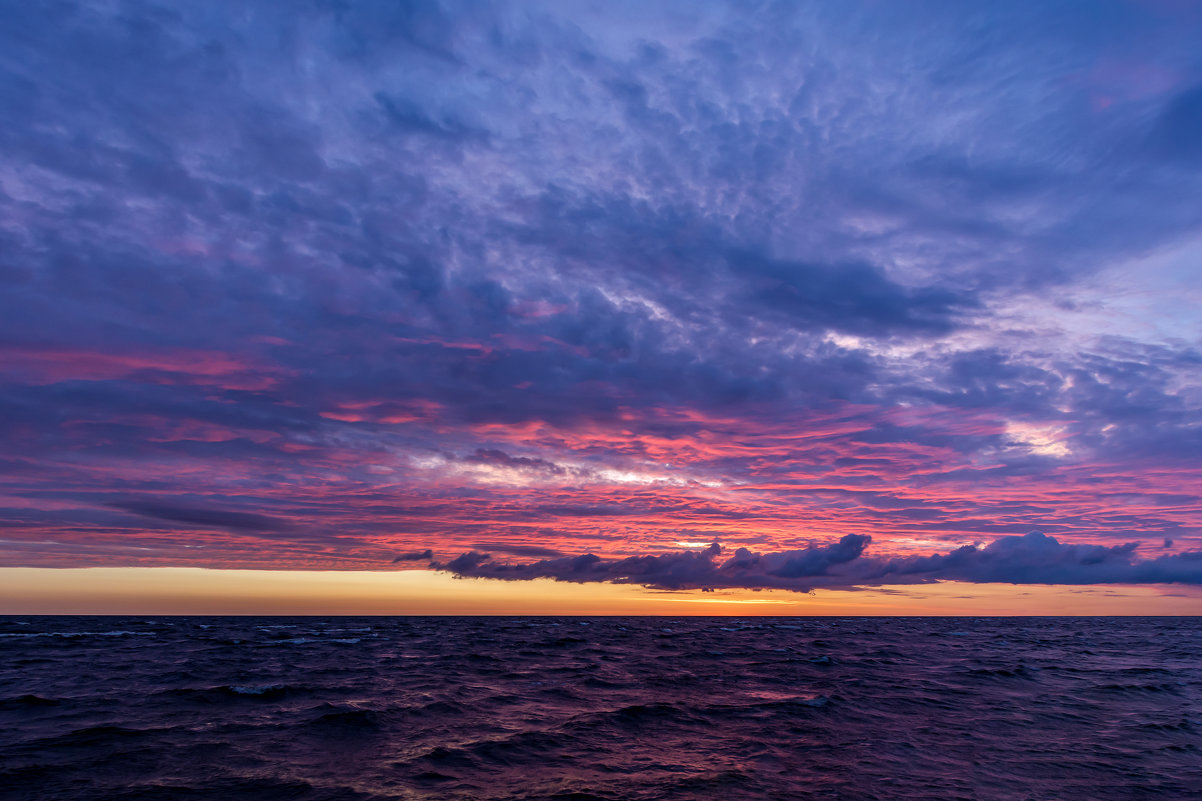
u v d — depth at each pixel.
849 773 16.06
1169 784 15.48
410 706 23.78
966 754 17.95
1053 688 30.02
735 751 18.14
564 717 22.44
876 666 39.12
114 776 14.88
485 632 74.69
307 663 37.84
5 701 23.83
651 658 44.25
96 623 83.88
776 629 88.62
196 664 36.41
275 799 13.51
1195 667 40.12
